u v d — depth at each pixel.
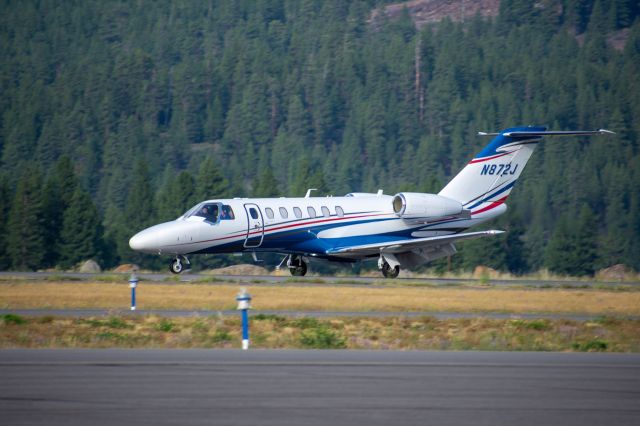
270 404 44.09
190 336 66.38
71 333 67.00
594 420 42.72
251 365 53.94
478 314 84.25
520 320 77.38
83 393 45.72
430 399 45.81
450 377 51.50
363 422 41.34
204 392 46.25
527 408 44.56
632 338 72.31
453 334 71.25
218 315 74.56
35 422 40.44
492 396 46.84
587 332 74.38
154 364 53.72
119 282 105.56
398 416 42.44
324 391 47.03
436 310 86.19
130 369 51.97
